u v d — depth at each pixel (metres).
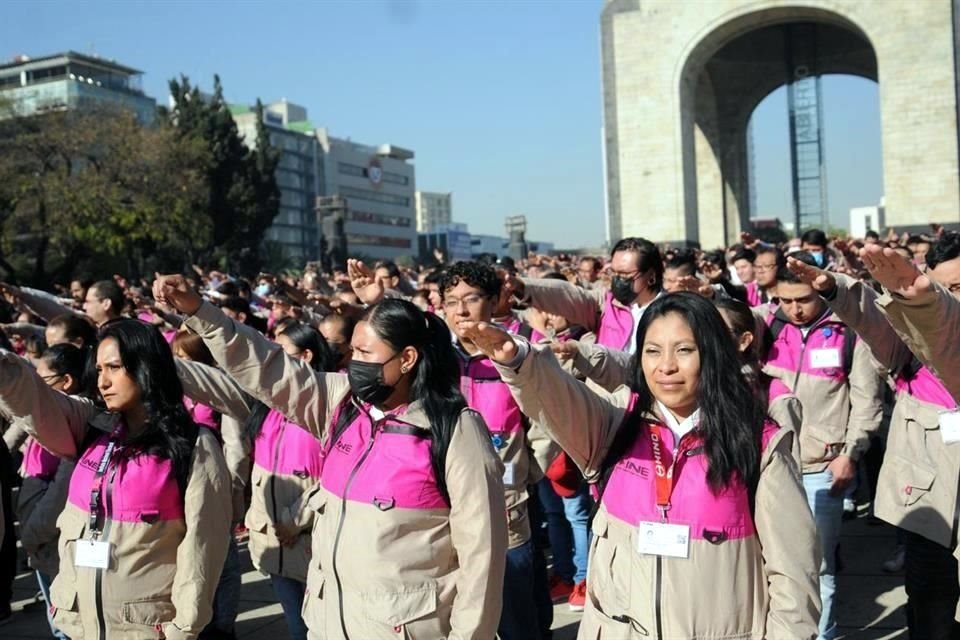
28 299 7.63
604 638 3.02
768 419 3.00
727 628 2.84
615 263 6.26
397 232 145.00
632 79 39.34
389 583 3.20
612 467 3.10
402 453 3.28
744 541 2.90
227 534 3.91
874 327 4.41
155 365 3.93
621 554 3.01
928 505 4.43
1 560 6.80
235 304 8.52
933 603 4.49
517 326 6.36
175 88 50.91
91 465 3.97
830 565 5.21
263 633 6.35
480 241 92.19
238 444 5.95
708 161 46.75
